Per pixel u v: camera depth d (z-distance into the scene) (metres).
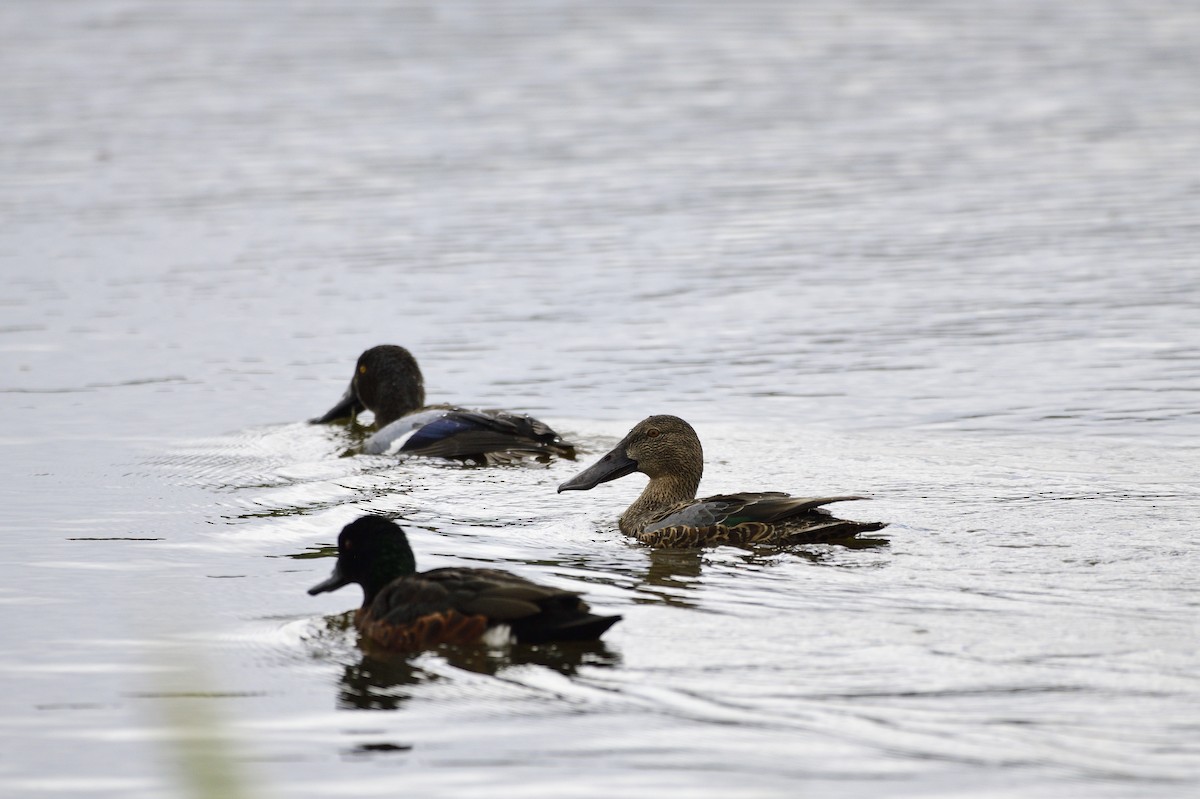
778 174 34.16
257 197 32.25
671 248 27.78
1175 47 51.06
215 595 12.38
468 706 10.00
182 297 24.69
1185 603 11.35
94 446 17.45
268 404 19.44
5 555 13.46
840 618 11.21
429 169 34.97
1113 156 35.59
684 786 8.86
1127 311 22.94
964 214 30.25
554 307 23.92
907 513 14.01
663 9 59.16
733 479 15.47
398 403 18.72
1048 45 51.94
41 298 24.56
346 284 25.48
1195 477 15.11
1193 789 8.62
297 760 9.30
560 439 17.09
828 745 9.24
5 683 10.56
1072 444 16.56
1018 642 10.64
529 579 12.21
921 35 54.03
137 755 9.49
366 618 11.42
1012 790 8.66
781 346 21.55
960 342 21.50
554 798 8.77
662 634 11.00
